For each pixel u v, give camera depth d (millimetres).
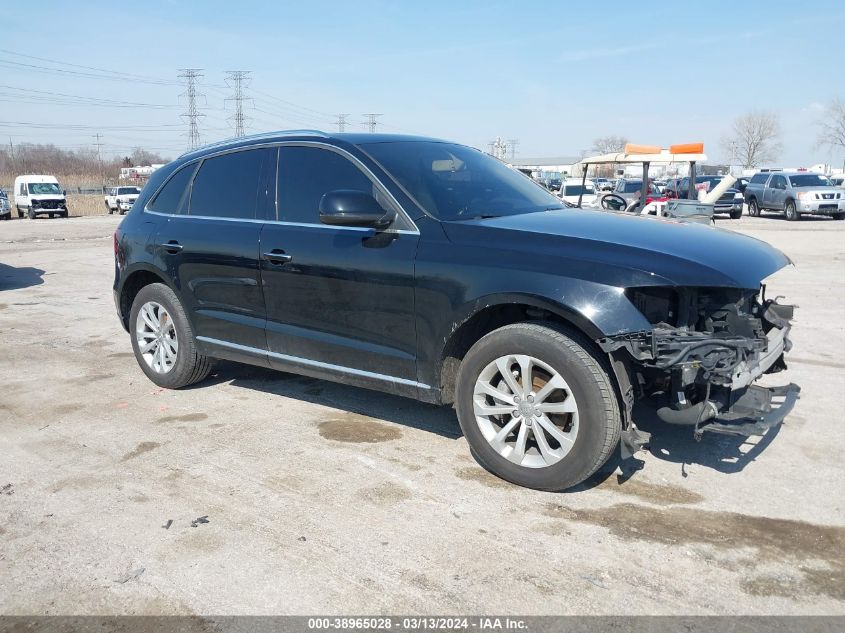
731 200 26359
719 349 3148
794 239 17031
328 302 4156
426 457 4008
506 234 3613
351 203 3711
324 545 3082
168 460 4023
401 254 3811
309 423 4586
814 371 5555
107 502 3516
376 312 3951
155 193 5414
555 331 3361
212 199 4926
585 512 3336
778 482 3617
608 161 14281
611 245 3398
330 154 4301
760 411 3295
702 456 3939
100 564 2959
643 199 14352
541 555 2973
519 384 3553
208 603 2689
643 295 3309
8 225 30672
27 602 2715
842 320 7438
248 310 4633
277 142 4621
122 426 4586
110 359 6340
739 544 3039
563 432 3416
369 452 4090
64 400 5152
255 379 5609
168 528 3246
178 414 4809
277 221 4445
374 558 2973
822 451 3998
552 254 3412
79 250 17078
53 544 3125
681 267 3230
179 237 5000
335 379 4285
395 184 3957
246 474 3818
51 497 3580
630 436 3252
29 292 10336
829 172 56031
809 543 3041
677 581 2777
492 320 3793
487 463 3678
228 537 3158
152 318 5375
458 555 2984
